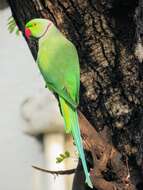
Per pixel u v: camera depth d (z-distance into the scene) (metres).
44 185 15.68
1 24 15.86
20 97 15.55
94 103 9.10
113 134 9.08
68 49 8.93
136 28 8.64
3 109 15.60
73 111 8.72
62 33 9.09
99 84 9.03
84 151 8.80
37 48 9.47
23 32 9.62
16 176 15.79
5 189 15.71
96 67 9.02
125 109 8.97
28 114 15.44
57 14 9.01
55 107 15.25
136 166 8.99
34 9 9.09
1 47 15.82
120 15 8.85
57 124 15.27
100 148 8.63
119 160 8.75
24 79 15.59
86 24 8.95
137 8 8.54
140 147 8.82
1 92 15.66
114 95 8.99
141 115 8.85
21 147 15.59
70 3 8.88
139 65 8.80
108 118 9.07
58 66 8.91
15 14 9.48
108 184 8.61
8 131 15.62
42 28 9.05
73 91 8.77
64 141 15.36
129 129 8.97
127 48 8.88
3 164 15.67
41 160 15.54
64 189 15.55
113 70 8.98
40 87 15.44
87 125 8.71
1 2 15.78
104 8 8.84
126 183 8.84
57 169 15.26
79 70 8.88
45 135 15.42
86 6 8.87
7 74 15.67
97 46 8.98
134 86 8.91
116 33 8.91
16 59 15.73
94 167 8.59
